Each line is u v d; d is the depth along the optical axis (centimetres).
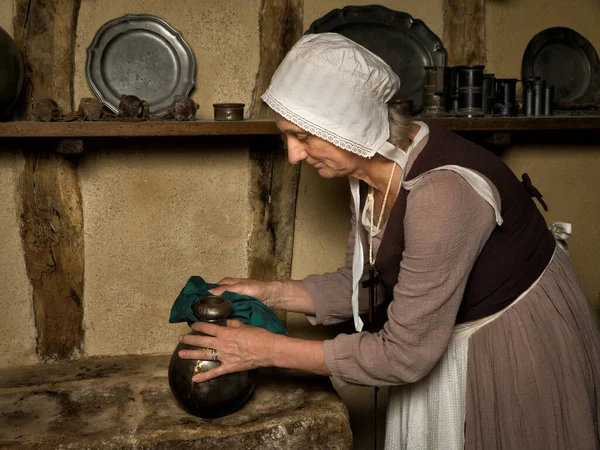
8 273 233
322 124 141
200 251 246
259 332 160
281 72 147
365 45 243
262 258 250
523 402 149
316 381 198
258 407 182
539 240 154
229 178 243
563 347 150
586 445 149
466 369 155
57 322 238
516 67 259
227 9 235
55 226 231
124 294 243
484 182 141
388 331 148
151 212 240
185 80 230
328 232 255
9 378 218
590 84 265
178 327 250
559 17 262
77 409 187
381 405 269
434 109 236
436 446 162
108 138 231
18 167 227
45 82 222
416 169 146
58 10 220
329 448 176
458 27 252
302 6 239
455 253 138
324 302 189
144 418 179
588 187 270
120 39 225
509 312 151
